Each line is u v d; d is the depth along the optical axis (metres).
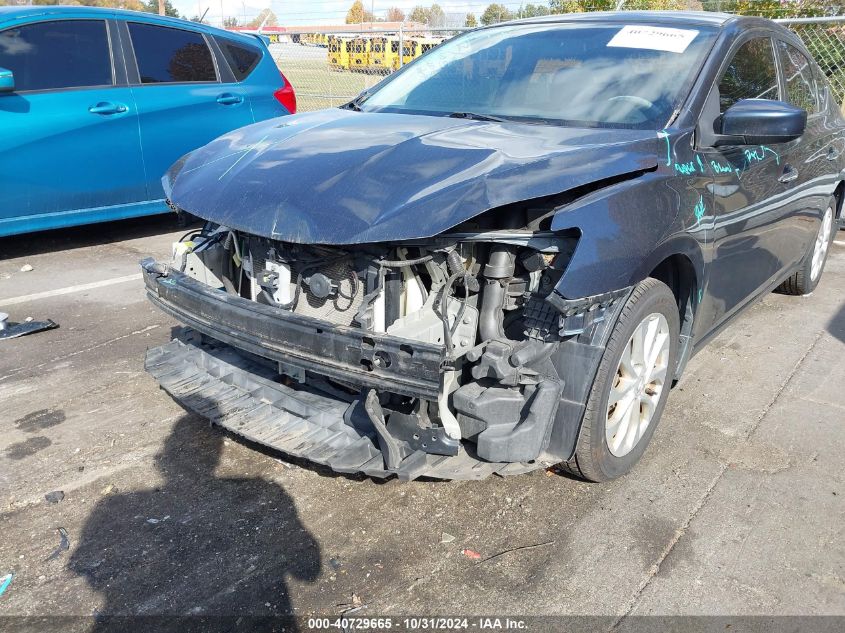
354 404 2.67
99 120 5.81
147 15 6.31
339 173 2.54
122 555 2.48
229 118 6.77
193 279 2.88
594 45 3.46
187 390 3.04
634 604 2.28
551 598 2.30
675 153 2.81
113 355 4.10
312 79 11.72
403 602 2.28
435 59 3.95
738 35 3.51
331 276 2.63
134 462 3.03
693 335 3.21
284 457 3.07
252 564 2.44
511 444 2.38
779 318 4.91
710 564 2.46
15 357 4.04
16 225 5.53
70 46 5.76
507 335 2.62
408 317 2.47
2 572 2.39
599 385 2.55
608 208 2.40
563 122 3.09
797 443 3.28
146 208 6.31
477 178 2.34
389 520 2.68
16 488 2.84
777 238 3.97
